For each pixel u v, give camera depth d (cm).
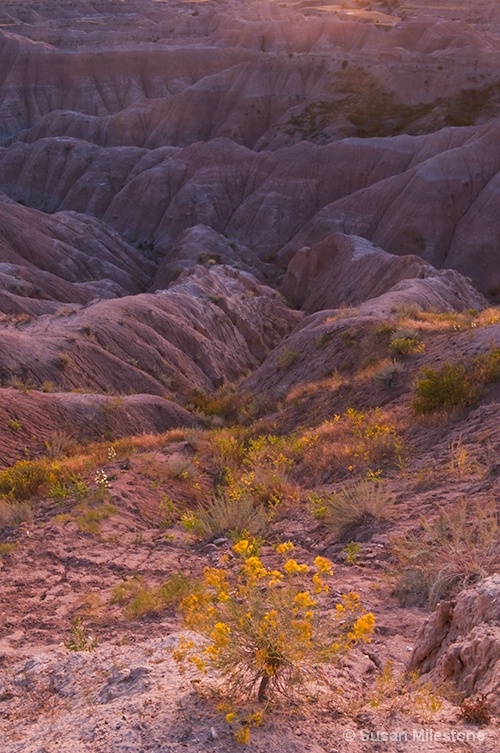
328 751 354
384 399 1933
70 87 16250
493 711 384
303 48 16350
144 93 16288
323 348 2862
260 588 761
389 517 990
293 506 1214
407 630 633
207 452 1867
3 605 866
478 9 19975
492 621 461
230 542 1061
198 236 9794
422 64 12662
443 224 9212
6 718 476
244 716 373
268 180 10969
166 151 12431
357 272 7094
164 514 1326
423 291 4553
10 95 16012
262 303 6862
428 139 10500
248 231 10619
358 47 15400
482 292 8606
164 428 3259
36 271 8194
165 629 733
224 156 11488
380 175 10512
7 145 15362
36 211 10138
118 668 497
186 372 4891
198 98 13900
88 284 8644
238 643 399
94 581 948
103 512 1248
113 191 12369
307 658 407
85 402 3038
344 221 9744
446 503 982
